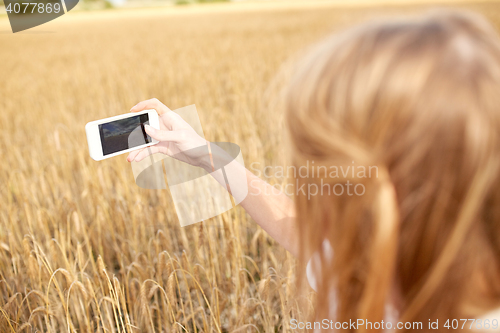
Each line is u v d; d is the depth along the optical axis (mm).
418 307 470
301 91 465
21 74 10406
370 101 410
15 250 2287
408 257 458
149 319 1670
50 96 7531
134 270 2035
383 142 413
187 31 21141
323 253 510
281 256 1762
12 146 4402
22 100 7184
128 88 7125
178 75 8062
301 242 536
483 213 417
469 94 386
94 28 29719
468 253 429
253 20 26078
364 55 423
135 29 25922
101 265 1494
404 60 404
